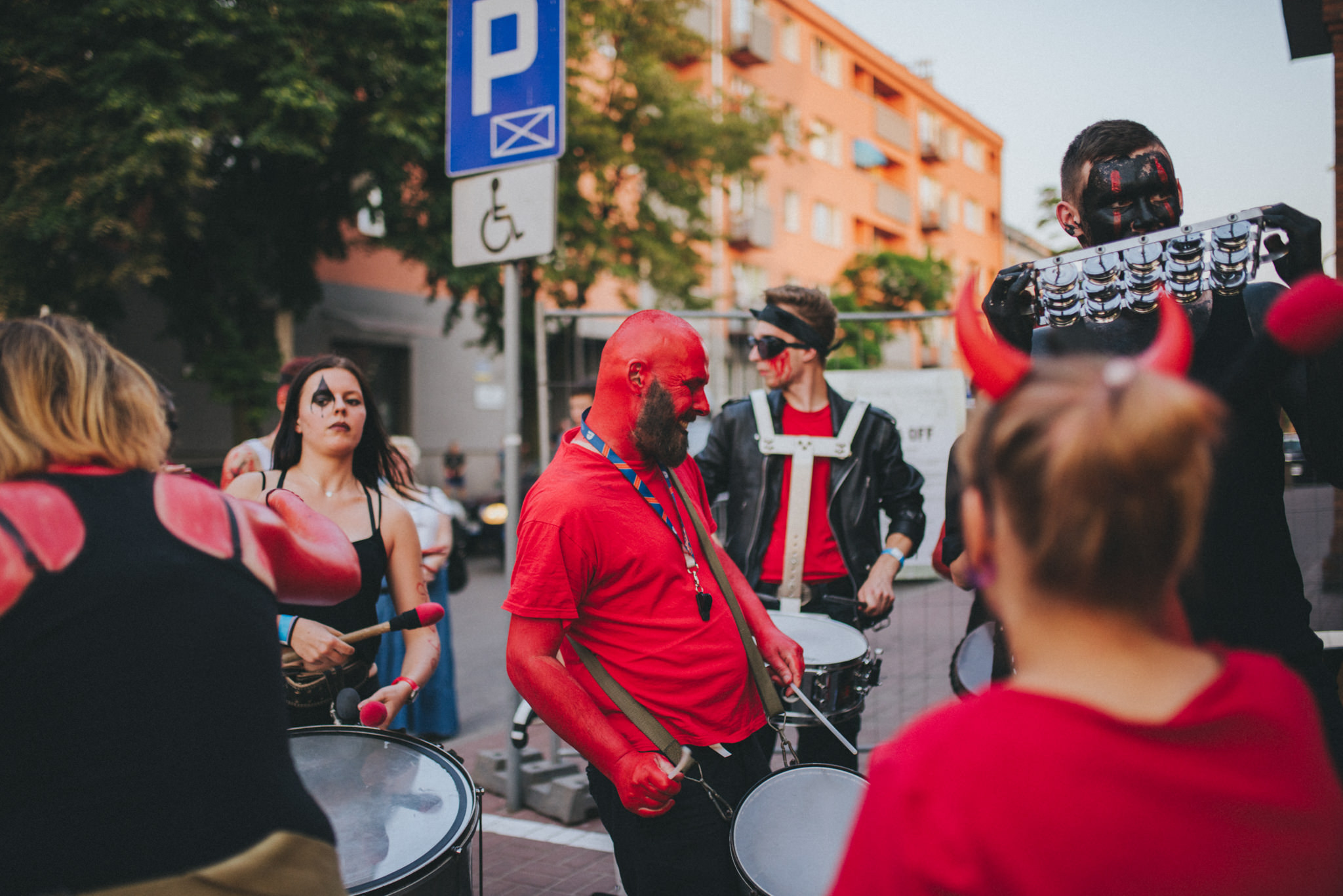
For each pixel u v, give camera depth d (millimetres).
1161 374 766
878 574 2963
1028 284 1779
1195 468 732
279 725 1206
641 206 17125
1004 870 717
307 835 1161
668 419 1985
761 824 1868
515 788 3979
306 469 2596
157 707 1083
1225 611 1562
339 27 11820
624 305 17000
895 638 5520
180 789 1075
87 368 1206
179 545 1180
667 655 1955
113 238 11297
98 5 10484
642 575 1955
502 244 3863
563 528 1892
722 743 2000
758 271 28172
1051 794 721
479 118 3895
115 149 10516
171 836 1059
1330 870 749
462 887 1655
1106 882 708
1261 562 1592
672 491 2156
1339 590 2305
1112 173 1796
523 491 12727
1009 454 768
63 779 1037
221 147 12430
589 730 1837
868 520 3045
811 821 1891
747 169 18156
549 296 15805
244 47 11234
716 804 1951
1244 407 1412
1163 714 750
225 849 1083
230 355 12852
